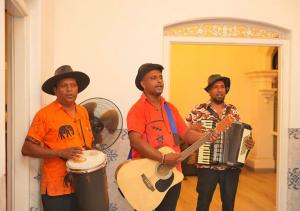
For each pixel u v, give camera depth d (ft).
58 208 7.91
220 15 12.12
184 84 21.34
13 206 9.04
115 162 11.65
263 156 21.03
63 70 8.36
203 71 21.49
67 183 7.90
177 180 8.00
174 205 8.23
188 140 8.63
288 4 12.44
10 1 7.79
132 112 8.07
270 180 18.99
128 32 11.80
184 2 12.00
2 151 6.07
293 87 12.57
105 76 11.72
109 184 11.60
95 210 7.41
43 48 9.70
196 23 12.45
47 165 7.97
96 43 11.69
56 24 11.55
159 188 7.82
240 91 21.84
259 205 14.61
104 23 11.72
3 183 6.10
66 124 8.01
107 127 9.83
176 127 8.61
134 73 11.81
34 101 9.36
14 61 9.15
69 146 7.94
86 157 7.65
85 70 11.66
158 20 11.91
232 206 10.87
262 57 21.30
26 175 9.12
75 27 11.62
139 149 7.77
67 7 11.59
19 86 9.16
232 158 10.33
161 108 8.39
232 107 11.00
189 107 21.40
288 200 12.63
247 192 16.56
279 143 12.67
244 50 21.77
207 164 10.53
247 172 20.98
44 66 9.87
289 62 12.59
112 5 11.74
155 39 11.90
